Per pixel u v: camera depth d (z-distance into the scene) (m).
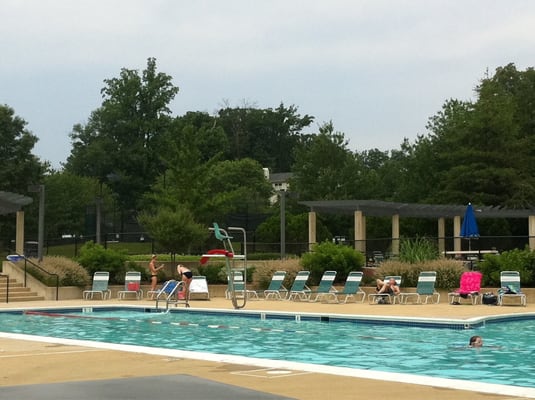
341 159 55.34
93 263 30.02
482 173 48.78
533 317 19.59
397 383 8.25
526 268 25.55
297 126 104.56
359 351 13.44
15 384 8.30
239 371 9.16
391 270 26.70
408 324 17.70
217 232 22.44
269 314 20.17
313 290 27.19
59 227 63.03
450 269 25.84
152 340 15.61
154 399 6.83
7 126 59.28
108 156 79.44
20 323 19.83
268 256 37.97
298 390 7.82
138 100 81.25
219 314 21.33
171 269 32.12
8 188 57.25
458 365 11.64
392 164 72.19
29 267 28.56
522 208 47.62
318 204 34.75
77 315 22.00
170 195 40.25
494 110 50.97
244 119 101.19
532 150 52.94
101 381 7.93
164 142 78.00
